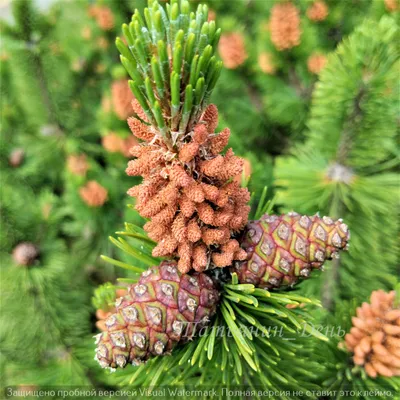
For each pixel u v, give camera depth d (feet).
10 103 1.15
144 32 0.32
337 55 0.59
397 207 0.63
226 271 0.44
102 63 1.17
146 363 0.44
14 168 1.07
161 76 0.33
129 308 0.39
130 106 0.80
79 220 0.90
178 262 0.41
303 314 0.46
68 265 0.92
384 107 0.59
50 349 0.81
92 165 0.94
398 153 0.69
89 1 1.20
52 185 1.18
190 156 0.36
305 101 0.92
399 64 0.55
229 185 0.39
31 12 0.97
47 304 0.81
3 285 0.79
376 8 0.71
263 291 0.41
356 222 0.64
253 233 0.43
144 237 0.46
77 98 1.19
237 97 1.03
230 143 0.66
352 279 0.64
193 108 0.35
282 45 0.81
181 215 0.39
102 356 0.39
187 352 0.42
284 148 1.05
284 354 0.50
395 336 0.48
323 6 0.89
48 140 1.15
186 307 0.40
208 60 0.33
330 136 0.64
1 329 0.80
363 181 0.66
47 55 1.06
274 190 0.72
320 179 0.68
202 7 0.33
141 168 0.38
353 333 0.50
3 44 0.99
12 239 0.82
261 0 1.08
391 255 0.65
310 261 0.41
